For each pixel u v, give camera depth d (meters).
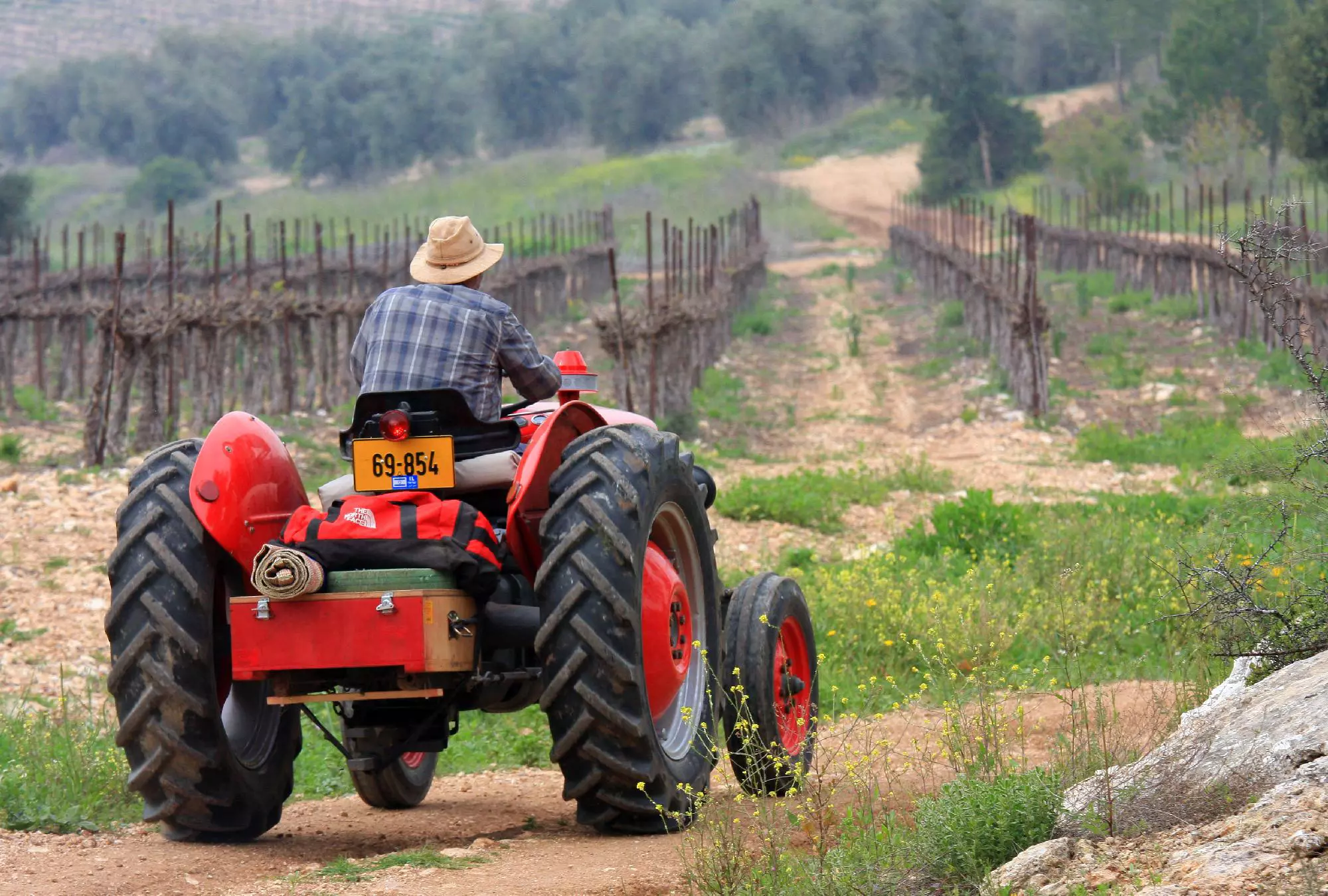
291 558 13.50
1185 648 24.83
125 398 52.16
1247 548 23.09
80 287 88.69
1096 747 15.83
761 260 150.62
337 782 20.12
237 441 14.96
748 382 88.81
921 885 12.19
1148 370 80.56
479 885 12.92
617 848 14.59
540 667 15.72
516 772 21.50
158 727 14.57
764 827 14.33
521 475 14.55
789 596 18.09
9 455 50.62
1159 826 12.06
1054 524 37.53
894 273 159.38
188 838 15.52
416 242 126.06
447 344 15.37
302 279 103.19
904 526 44.41
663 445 15.39
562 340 107.31
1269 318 16.55
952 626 26.53
